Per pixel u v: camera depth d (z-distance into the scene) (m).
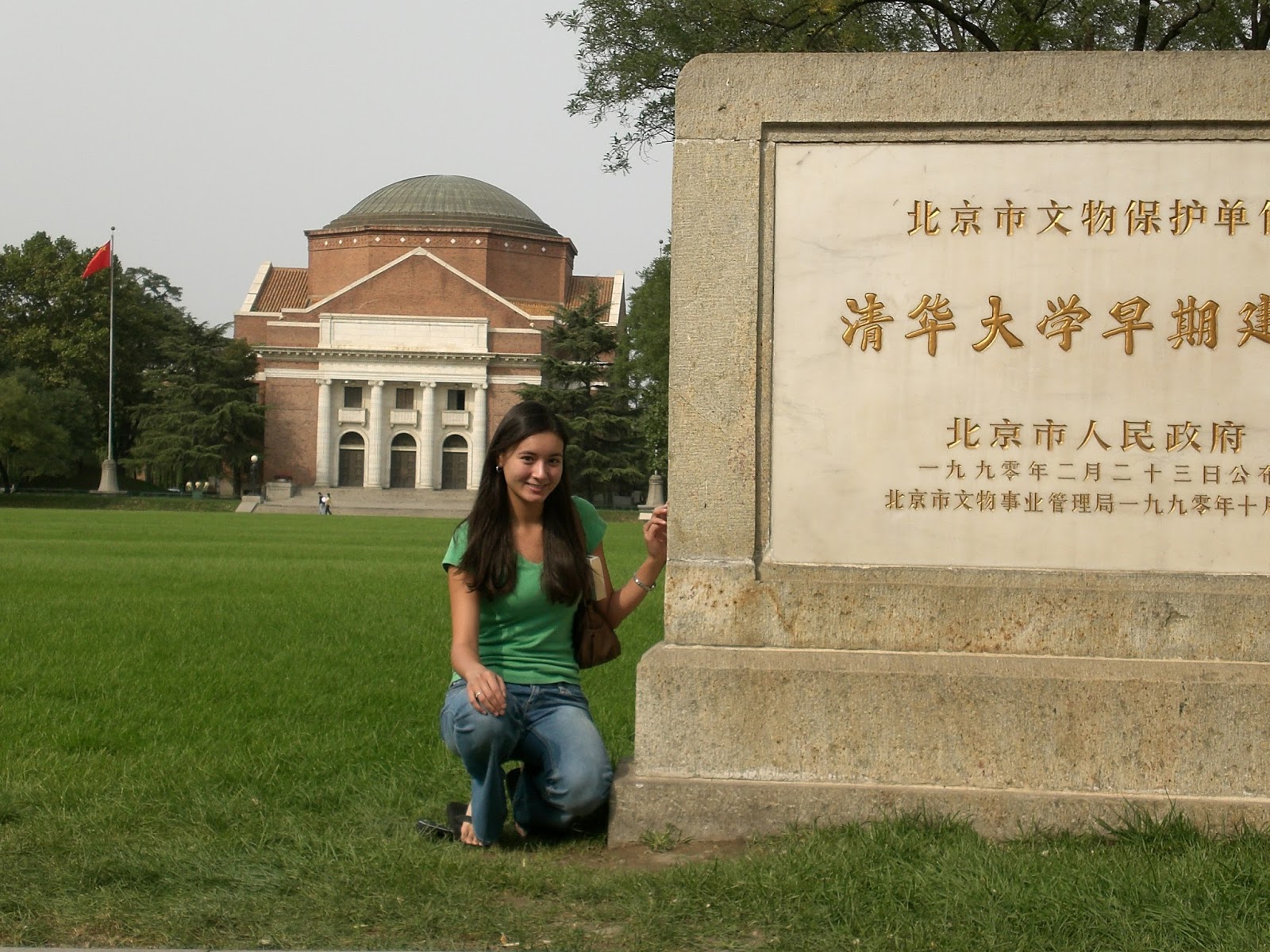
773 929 4.05
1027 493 5.34
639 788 5.10
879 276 5.42
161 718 7.59
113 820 5.15
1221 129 5.30
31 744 6.75
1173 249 5.32
